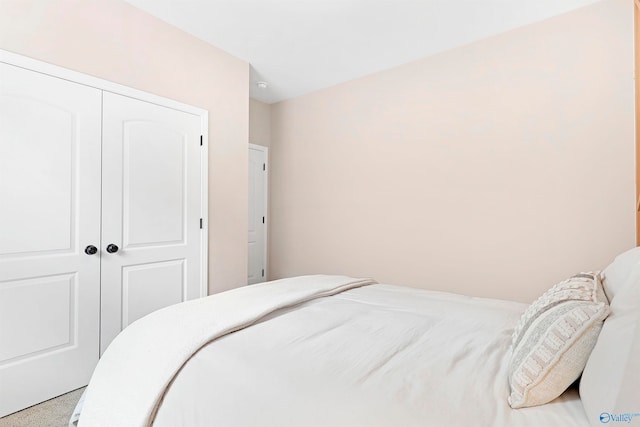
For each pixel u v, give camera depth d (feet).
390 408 2.36
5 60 5.55
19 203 5.71
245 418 2.63
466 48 9.04
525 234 8.19
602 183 7.24
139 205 7.45
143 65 7.50
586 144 7.42
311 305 5.04
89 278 6.59
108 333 6.89
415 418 2.26
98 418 3.31
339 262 11.80
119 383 3.38
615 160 7.09
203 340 3.44
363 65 10.30
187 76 8.43
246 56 9.70
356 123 11.30
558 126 7.75
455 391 2.59
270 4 7.34
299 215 12.93
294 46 9.15
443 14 7.72
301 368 2.93
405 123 10.20
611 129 7.14
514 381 2.56
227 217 9.47
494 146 8.62
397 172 10.38
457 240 9.24
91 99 6.63
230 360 3.13
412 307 5.02
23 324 5.73
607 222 7.19
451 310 4.86
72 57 6.36
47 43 6.03
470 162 9.00
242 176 9.89
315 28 8.29
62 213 6.22
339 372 2.85
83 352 6.50
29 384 5.79
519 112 8.25
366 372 2.85
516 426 2.19
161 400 3.06
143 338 3.78
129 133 7.27
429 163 9.73
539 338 2.68
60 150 6.20
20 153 5.72
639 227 6.15
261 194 13.53
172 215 8.12
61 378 6.18
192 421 2.83
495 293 8.62
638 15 5.92
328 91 11.99
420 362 3.08
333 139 11.91
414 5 7.39
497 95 8.56
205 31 8.38
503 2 7.26
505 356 3.28
